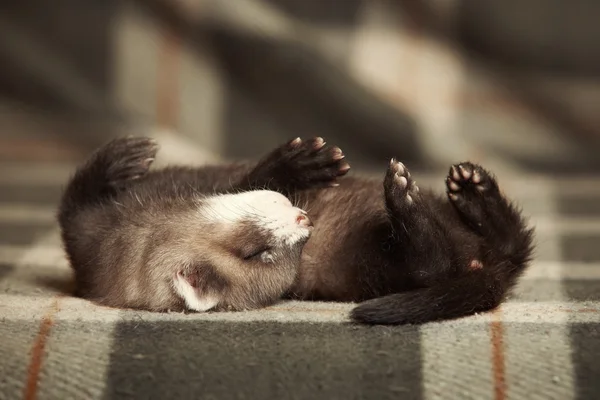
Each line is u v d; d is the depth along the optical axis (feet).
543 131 3.91
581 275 3.06
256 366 2.72
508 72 3.92
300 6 3.93
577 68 3.91
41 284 3.03
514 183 3.72
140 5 3.93
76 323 2.82
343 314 2.87
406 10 3.92
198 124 3.94
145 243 2.97
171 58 3.94
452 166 2.99
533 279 3.04
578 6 3.89
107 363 2.73
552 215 3.42
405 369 2.72
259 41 3.93
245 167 3.12
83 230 3.03
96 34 3.94
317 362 2.73
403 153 3.91
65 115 3.94
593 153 3.90
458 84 3.92
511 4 3.91
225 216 2.98
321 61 3.92
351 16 3.93
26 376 2.72
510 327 2.80
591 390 2.69
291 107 3.93
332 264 3.01
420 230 2.93
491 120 3.92
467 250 2.96
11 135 3.92
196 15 3.94
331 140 3.93
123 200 3.05
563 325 2.80
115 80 3.95
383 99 3.92
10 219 3.41
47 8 3.94
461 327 2.80
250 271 2.97
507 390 2.70
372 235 3.00
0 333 2.79
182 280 2.92
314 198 3.05
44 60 3.95
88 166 3.08
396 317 2.81
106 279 2.97
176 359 2.74
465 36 3.92
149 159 3.10
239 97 3.94
